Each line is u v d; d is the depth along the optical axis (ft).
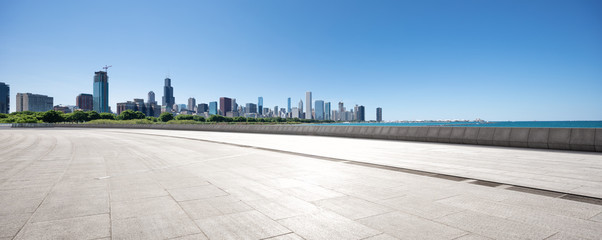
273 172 28.14
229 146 57.36
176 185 22.54
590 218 14.66
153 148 53.83
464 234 12.78
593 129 42.50
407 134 68.33
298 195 19.47
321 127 93.91
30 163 34.86
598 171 27.63
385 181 23.86
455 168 29.99
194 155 42.55
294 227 13.78
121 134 112.16
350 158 38.27
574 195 19.08
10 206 16.98
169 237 12.63
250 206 17.04
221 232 13.20
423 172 27.91
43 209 16.44
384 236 12.67
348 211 16.08
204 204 17.46
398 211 16.03
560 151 43.70
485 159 36.42
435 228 13.53
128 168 30.89
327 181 23.91
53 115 521.65
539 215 15.19
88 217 15.12
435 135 62.90
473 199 18.31
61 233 12.98
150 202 17.88
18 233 12.93
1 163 34.86
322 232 13.17
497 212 15.74
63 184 23.00
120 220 14.70
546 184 22.33
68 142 69.67
